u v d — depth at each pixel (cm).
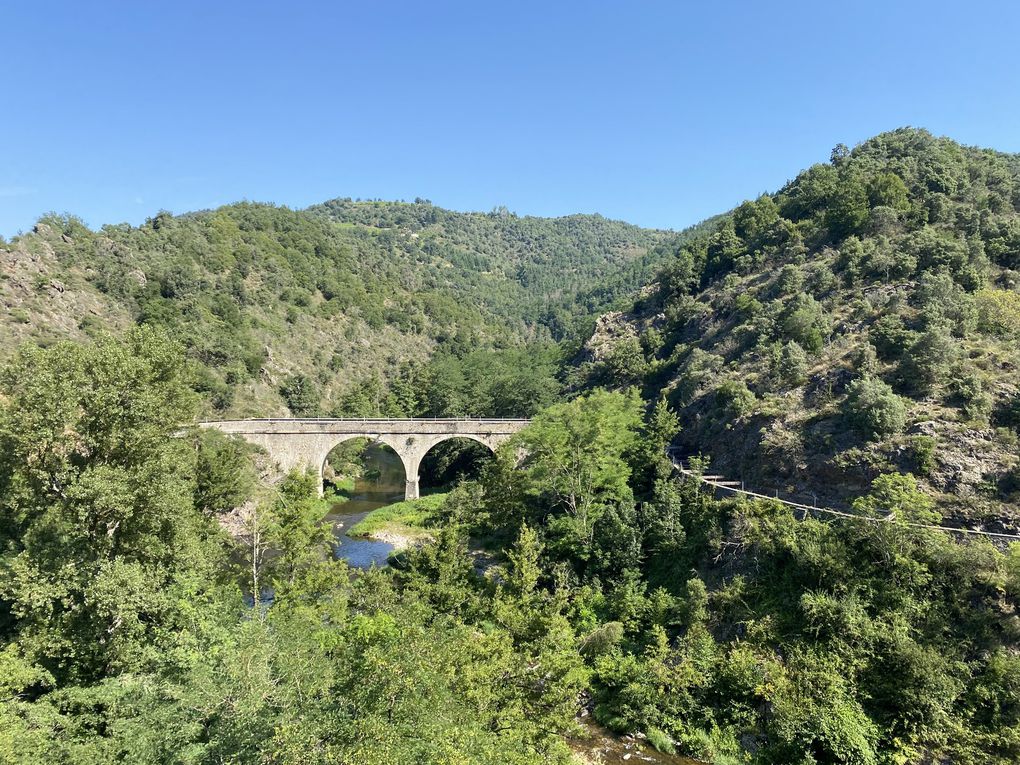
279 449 6725
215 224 14462
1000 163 7644
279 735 1451
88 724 1997
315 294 14338
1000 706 2286
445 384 9519
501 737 1855
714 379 5450
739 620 3006
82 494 2258
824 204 7956
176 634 2156
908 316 4612
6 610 2364
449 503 5653
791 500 3688
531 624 2575
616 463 4353
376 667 1694
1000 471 3127
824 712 2380
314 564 3200
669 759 2503
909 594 2717
